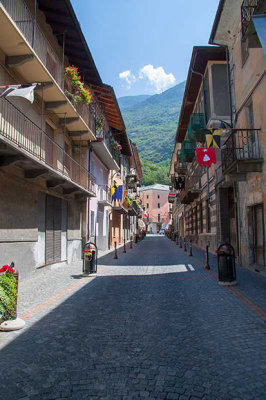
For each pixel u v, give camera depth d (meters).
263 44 6.34
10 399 3.28
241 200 13.09
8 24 8.28
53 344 4.88
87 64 15.75
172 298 7.90
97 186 22.38
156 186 102.19
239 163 10.69
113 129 27.52
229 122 16.84
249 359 4.21
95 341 5.00
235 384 3.56
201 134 19.44
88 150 18.44
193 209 31.56
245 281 9.72
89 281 10.53
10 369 4.00
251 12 10.12
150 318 6.23
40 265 12.05
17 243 10.05
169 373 3.85
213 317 6.18
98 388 3.49
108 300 7.80
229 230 17.70
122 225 37.91
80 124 15.14
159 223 99.25
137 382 3.63
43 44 11.86
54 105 12.60
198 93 22.11
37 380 3.70
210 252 20.56
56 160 13.91
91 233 20.33
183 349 4.62
